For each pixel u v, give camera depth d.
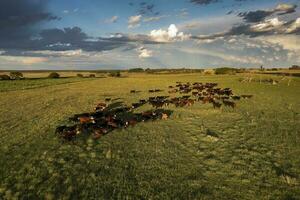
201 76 89.88
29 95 47.31
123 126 23.64
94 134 21.20
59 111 31.62
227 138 20.19
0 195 12.30
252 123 24.41
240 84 59.22
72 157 16.69
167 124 24.64
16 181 13.60
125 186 13.14
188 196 12.23
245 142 19.17
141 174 14.37
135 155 17.02
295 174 14.16
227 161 15.89
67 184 13.32
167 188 12.93
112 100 40.59
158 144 19.03
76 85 69.25
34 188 12.91
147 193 12.51
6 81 79.44
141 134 21.45
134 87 60.97
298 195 12.20
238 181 13.50
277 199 11.89
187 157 16.64
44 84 72.62
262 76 78.00
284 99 38.50
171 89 54.66
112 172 14.61
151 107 33.53
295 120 25.66
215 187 12.98
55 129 23.02
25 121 26.25
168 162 15.88
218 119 26.36
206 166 15.28
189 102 34.50
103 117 26.98
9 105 36.03
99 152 17.52
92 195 12.36
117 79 91.19
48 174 14.37
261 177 13.86
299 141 19.27
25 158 16.50
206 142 19.38
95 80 89.19
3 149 18.05
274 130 22.14
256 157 16.39
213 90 46.41
